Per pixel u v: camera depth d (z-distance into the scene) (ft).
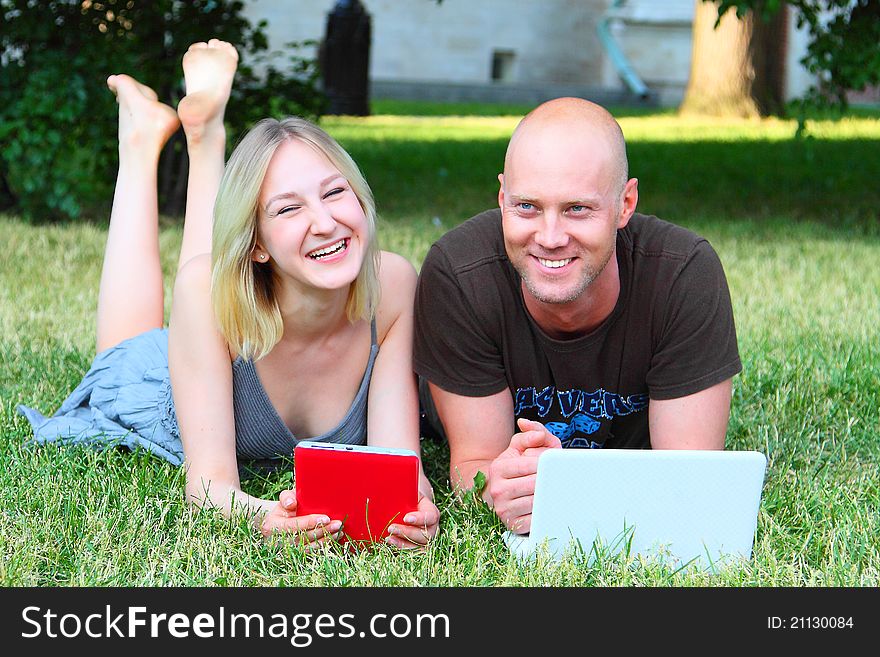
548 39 118.73
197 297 14.34
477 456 14.62
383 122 80.79
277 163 13.32
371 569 12.54
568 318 13.56
